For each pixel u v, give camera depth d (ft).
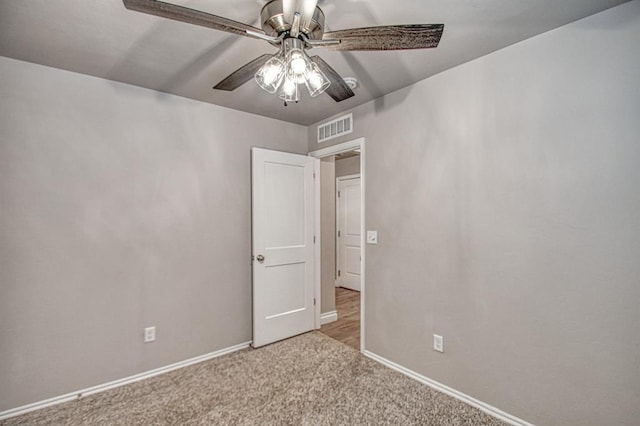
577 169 5.50
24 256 6.76
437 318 7.52
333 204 12.75
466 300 6.99
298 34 4.41
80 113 7.41
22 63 6.82
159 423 6.34
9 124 6.67
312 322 11.39
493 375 6.54
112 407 6.88
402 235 8.30
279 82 5.29
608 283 5.19
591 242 5.36
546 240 5.85
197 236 9.06
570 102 5.57
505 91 6.39
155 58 6.76
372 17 5.32
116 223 7.82
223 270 9.55
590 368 5.35
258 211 9.96
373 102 9.10
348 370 8.43
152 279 8.30
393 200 8.53
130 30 5.75
